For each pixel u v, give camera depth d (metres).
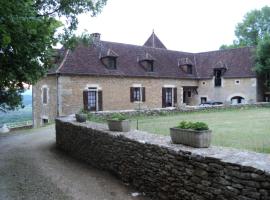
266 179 3.45
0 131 21.38
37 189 6.12
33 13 5.55
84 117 10.18
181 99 26.56
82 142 8.87
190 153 4.61
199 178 4.45
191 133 4.95
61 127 10.93
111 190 5.98
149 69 24.55
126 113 16.05
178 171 4.88
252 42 40.44
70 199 5.51
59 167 8.09
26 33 5.62
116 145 6.86
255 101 25.00
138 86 23.45
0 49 5.99
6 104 14.82
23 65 7.12
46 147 11.40
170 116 16.97
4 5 4.58
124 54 24.30
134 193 5.79
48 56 7.72
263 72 24.97
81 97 20.69
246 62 26.48
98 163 7.80
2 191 6.04
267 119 14.44
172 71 26.14
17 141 13.34
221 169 4.06
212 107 20.17
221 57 28.58
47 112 21.70
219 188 4.10
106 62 22.28
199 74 28.33
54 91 20.55
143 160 5.83
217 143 7.86
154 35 32.78
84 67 21.05
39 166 8.23
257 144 7.64
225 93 26.64
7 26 4.90
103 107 21.64
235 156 4.20
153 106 24.41
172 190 5.03
